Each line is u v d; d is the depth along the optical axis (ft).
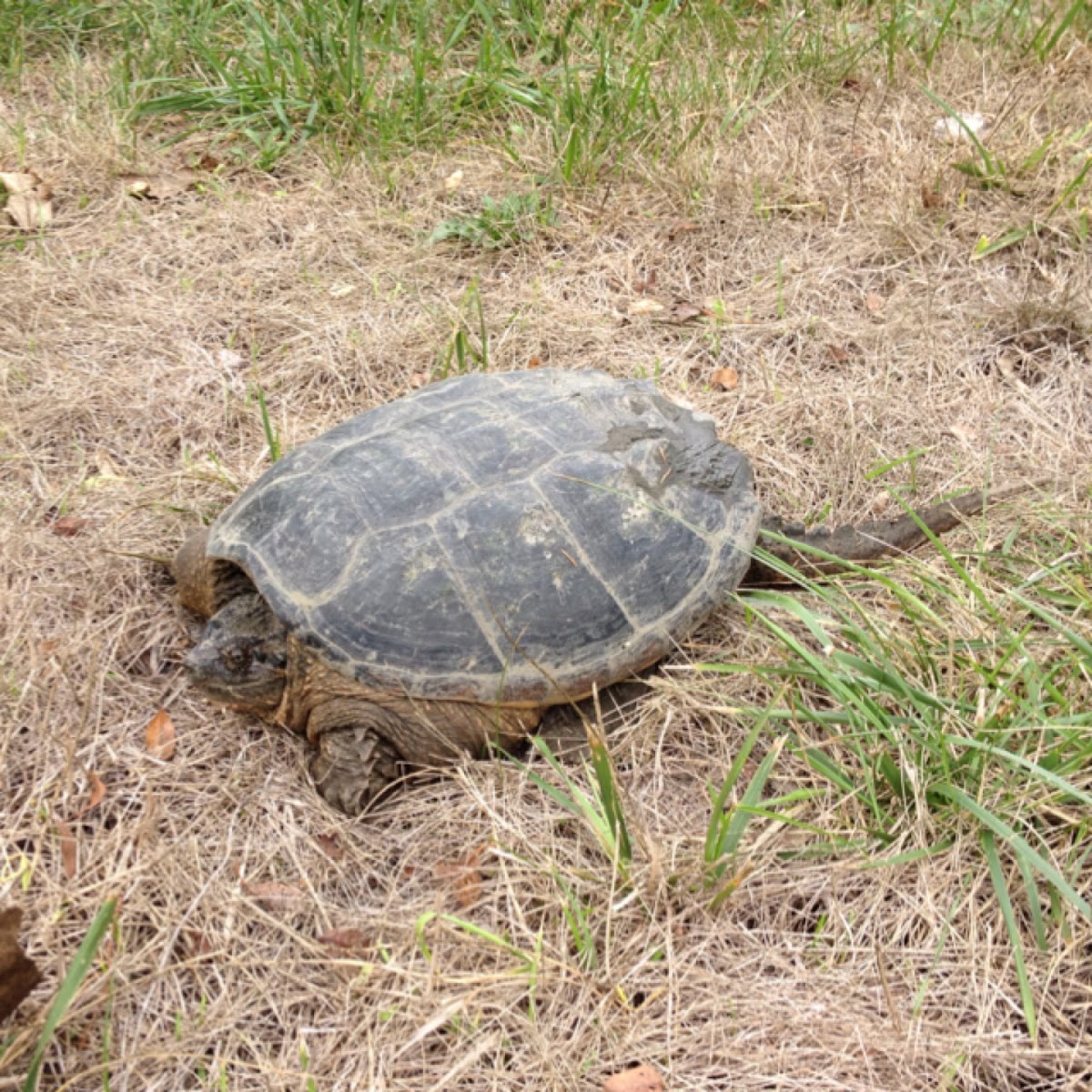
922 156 3.49
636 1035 1.76
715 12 4.00
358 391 2.92
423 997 1.77
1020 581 2.35
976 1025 1.80
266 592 2.05
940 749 1.96
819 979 1.83
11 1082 1.65
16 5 3.94
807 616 2.11
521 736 2.17
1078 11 3.96
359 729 2.06
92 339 2.96
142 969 1.81
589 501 2.17
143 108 3.66
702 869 1.90
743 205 3.42
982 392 2.89
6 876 1.89
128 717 2.16
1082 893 1.90
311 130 3.64
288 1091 1.71
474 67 3.87
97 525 2.50
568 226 3.37
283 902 1.92
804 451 2.79
